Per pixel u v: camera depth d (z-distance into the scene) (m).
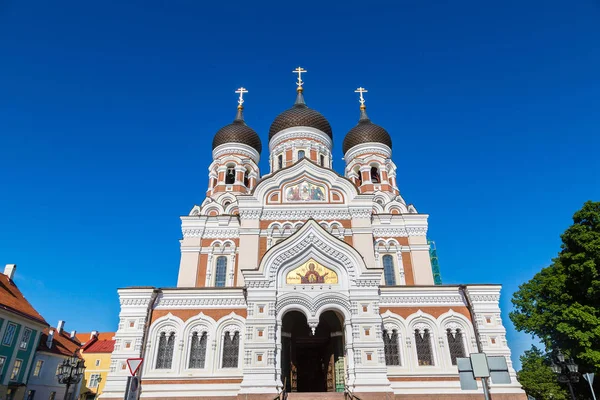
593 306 27.45
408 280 35.78
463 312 27.69
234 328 26.91
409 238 37.41
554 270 31.41
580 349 26.44
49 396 47.81
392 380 25.69
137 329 26.34
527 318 33.97
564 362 23.55
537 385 30.55
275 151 44.31
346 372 24.52
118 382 24.95
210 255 36.50
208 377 25.41
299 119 43.97
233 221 37.59
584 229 28.39
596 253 26.78
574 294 28.95
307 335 29.61
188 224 37.53
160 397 24.78
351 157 46.28
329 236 26.77
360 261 26.06
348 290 25.64
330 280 26.08
